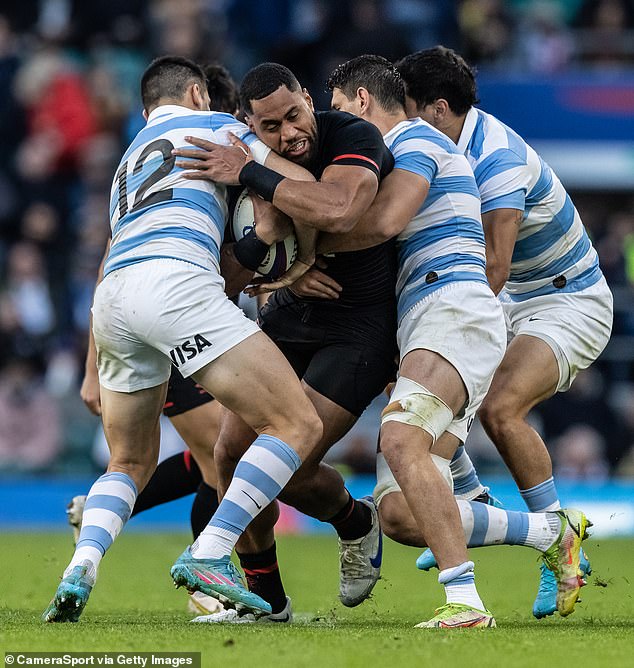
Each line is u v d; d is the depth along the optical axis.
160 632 16.66
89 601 24.50
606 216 57.88
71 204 57.62
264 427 17.91
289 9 61.38
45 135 58.09
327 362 19.73
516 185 21.27
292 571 31.92
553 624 19.41
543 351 21.84
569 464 49.69
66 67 59.12
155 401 18.88
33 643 15.20
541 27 60.31
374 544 21.28
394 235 18.72
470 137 21.58
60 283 53.59
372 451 47.59
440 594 26.36
